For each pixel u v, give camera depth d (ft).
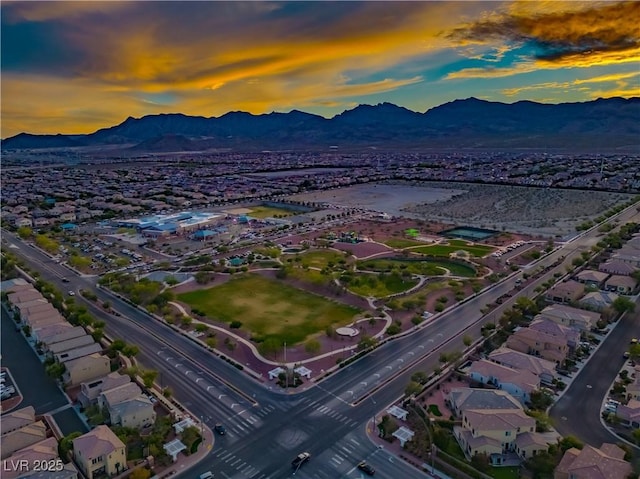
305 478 363.56
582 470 337.72
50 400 477.77
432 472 367.66
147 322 654.94
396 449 394.32
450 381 495.00
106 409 439.63
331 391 479.00
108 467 368.89
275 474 368.07
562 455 371.15
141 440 409.49
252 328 624.18
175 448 391.24
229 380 503.61
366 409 448.65
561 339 532.32
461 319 645.10
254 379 504.43
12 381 511.81
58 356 528.22
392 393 473.67
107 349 561.43
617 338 574.56
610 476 330.54
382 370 517.96
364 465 372.38
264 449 396.57
